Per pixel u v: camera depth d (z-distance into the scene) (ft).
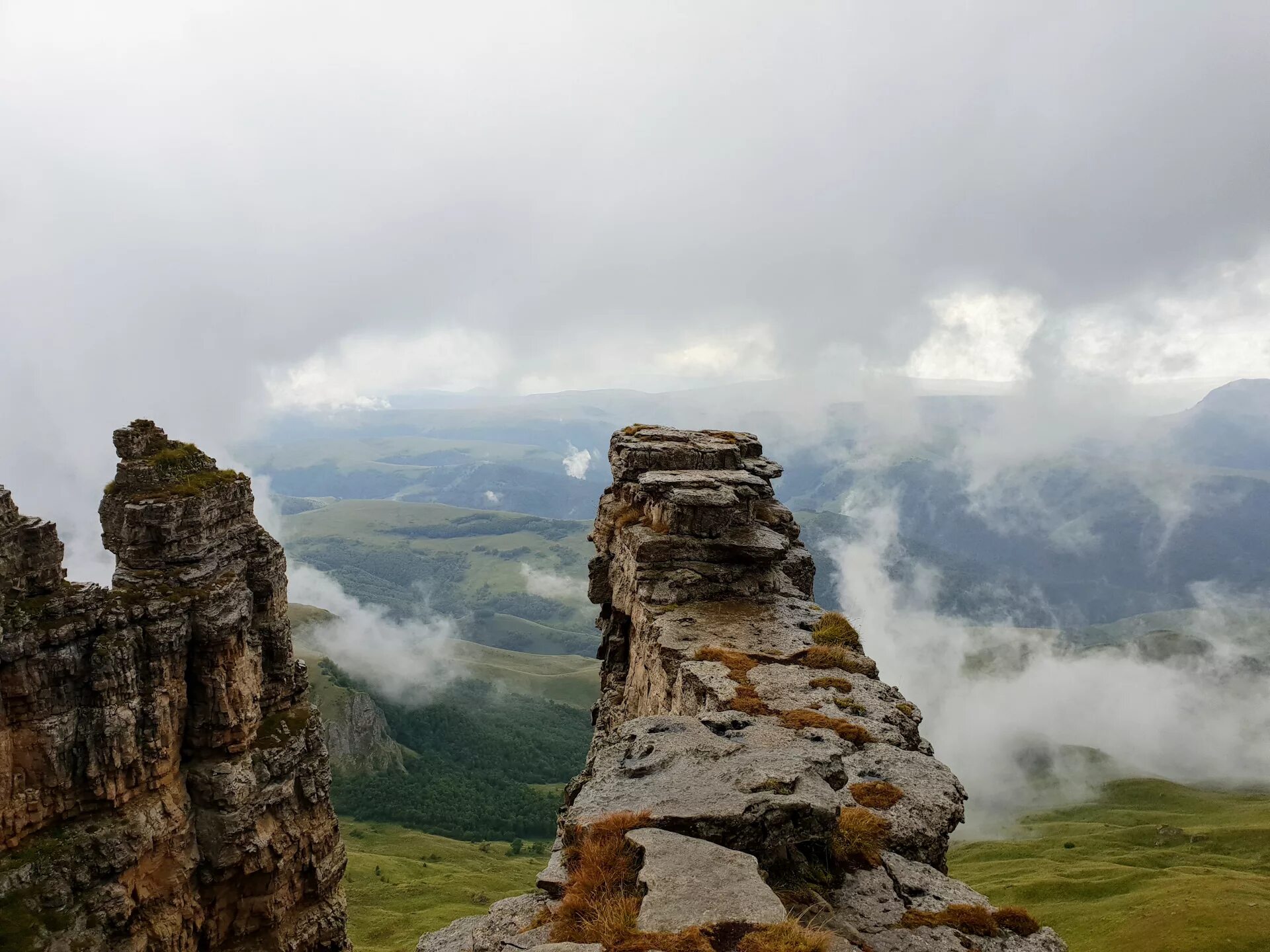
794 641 138.00
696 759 72.84
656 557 169.48
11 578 182.19
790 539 207.31
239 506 239.50
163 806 199.93
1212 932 456.45
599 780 70.49
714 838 59.26
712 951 44.80
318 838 237.86
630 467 212.43
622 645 207.00
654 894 50.44
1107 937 496.64
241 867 213.46
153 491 218.79
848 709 104.58
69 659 185.37
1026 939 58.03
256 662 234.17
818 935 46.21
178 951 198.08
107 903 182.09
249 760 219.82
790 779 66.85
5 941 164.96
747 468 224.74
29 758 179.63
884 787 78.89
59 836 181.88
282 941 223.10
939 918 59.06
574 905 53.31
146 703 199.31
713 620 149.59
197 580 216.13
